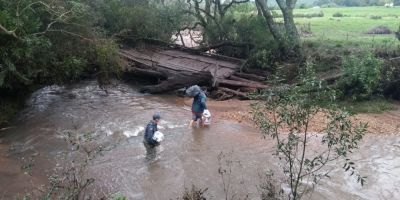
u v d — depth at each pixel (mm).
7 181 10148
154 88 19578
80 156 11648
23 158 11578
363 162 11469
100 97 18828
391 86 17672
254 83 19812
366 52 18344
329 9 64688
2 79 13469
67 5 15891
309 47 22609
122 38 25109
